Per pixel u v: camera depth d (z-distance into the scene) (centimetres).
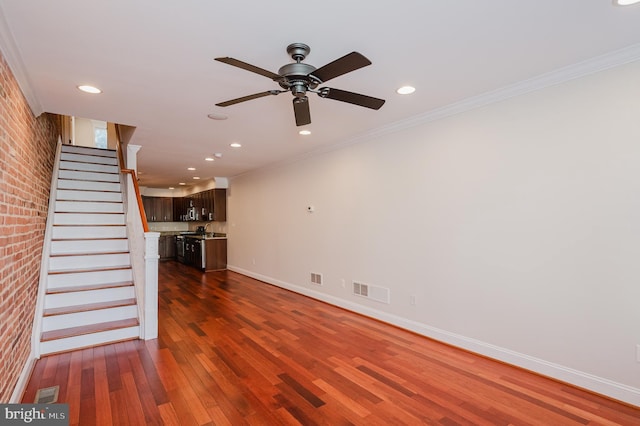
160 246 1020
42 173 379
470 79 267
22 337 262
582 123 248
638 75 224
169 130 401
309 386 258
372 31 195
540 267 271
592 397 239
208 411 226
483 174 307
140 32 193
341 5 169
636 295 226
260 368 289
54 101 305
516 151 284
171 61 230
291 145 484
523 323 281
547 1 169
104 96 293
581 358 250
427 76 260
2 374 206
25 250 278
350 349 329
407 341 349
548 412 223
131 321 366
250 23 185
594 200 243
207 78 257
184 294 566
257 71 187
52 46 208
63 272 375
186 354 318
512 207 287
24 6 167
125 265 426
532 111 274
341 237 475
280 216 617
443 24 189
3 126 209
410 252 375
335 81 268
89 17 178
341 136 439
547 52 225
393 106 327
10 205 228
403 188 382
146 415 221
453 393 247
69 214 450
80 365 293
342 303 473
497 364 293
